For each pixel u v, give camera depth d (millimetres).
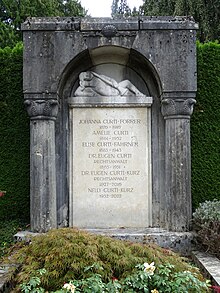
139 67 8305
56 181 8000
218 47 8883
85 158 8094
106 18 7746
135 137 8117
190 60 7676
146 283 4516
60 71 7637
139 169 8094
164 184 8047
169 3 17422
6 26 21141
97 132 8117
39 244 5312
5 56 8961
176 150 7680
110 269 4848
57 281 4789
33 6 22797
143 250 5125
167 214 7742
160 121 8148
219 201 7844
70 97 8094
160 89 7855
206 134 8773
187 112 7672
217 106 8805
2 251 7074
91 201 8055
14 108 8891
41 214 7578
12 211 8797
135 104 8078
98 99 8078
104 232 7516
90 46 7676
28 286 4551
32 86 7629
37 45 7660
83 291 4391
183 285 4605
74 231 5398
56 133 8070
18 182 8820
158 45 7664
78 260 4871
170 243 7266
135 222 8047
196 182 8711
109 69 8359
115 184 8078
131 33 7676
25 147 8844
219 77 8828
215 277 5453
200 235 6988
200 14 16141
